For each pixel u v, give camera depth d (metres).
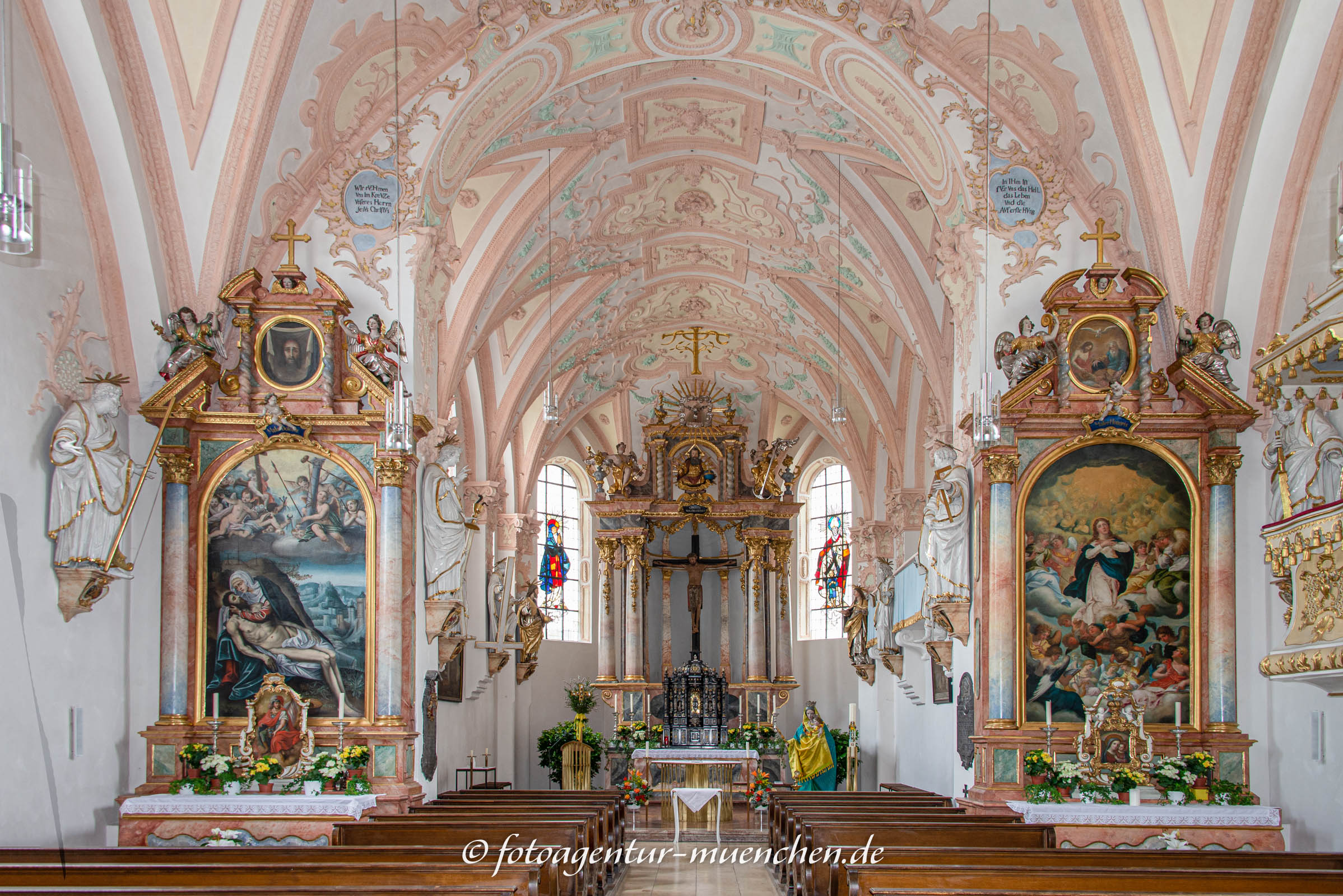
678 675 30.70
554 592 32.81
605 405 33.31
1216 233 15.20
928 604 16.67
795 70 17.16
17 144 10.40
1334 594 10.72
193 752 14.35
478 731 25.64
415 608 15.55
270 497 15.27
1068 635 14.92
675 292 27.53
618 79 18.27
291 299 15.48
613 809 16.80
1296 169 14.66
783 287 25.50
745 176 21.67
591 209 21.92
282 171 15.47
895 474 27.02
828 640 32.78
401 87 15.58
